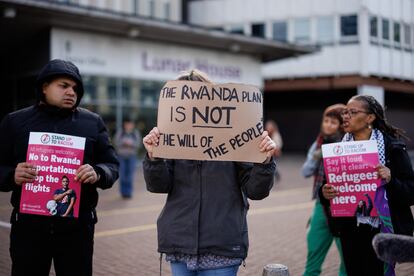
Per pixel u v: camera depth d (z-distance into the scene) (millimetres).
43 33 18219
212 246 3094
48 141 3260
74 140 3295
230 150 3172
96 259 6359
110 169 3473
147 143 3201
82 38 18641
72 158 3283
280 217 9398
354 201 3547
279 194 12797
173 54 21453
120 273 5785
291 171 19547
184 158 3193
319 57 28078
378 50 21594
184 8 31125
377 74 22094
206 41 21266
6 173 3252
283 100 33844
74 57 18438
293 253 6695
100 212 9883
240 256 3141
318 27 27969
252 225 8609
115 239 7484
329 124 4977
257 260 6359
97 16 16672
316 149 5059
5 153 3369
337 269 5996
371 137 3646
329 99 31781
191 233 3109
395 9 10844
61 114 3389
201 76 3324
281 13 29094
